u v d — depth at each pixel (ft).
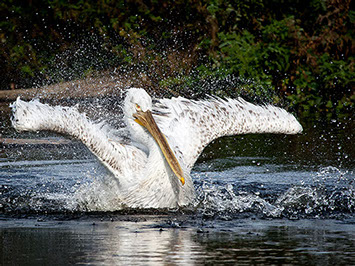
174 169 32.53
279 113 42.93
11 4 96.68
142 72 87.61
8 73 96.32
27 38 96.22
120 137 39.29
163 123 39.65
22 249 24.13
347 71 85.35
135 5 92.53
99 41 93.35
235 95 80.64
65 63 94.58
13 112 33.09
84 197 35.35
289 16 88.28
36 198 35.81
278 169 45.52
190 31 89.51
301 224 29.45
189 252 23.52
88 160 48.34
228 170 45.32
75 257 22.79
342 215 31.83
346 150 53.11
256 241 25.48
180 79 84.23
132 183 33.91
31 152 51.70
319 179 41.70
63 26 96.17
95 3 93.04
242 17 91.09
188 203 35.01
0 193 37.01
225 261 22.24
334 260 22.40
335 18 90.27
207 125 39.73
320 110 81.35
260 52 84.23
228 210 33.12
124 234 26.94
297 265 21.75
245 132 41.14
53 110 33.88
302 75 84.33
